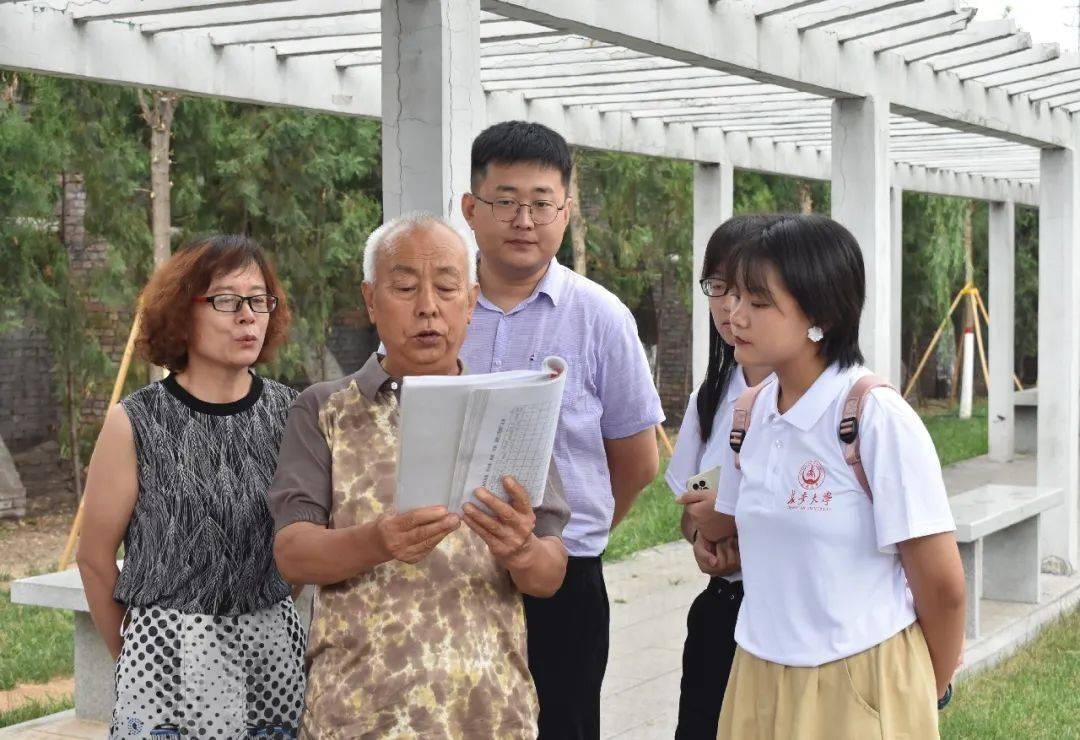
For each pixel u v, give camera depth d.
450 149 4.23
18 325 12.30
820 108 8.85
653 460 3.68
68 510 13.61
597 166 17.33
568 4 4.75
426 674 2.53
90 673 5.82
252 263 3.12
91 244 13.62
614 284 18.72
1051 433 8.86
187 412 3.08
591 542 3.50
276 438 3.13
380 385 2.67
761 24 5.90
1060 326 8.77
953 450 16.97
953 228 20.09
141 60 6.53
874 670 2.63
